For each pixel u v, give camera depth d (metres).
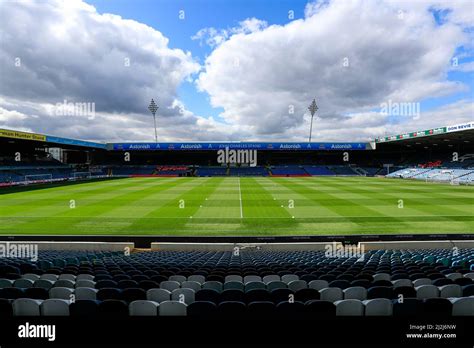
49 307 4.63
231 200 26.31
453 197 27.33
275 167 73.38
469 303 4.56
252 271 7.73
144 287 6.19
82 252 12.80
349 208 22.22
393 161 76.94
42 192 31.55
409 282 6.12
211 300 5.35
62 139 48.78
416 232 15.70
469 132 44.28
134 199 26.69
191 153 79.62
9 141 48.16
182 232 15.99
